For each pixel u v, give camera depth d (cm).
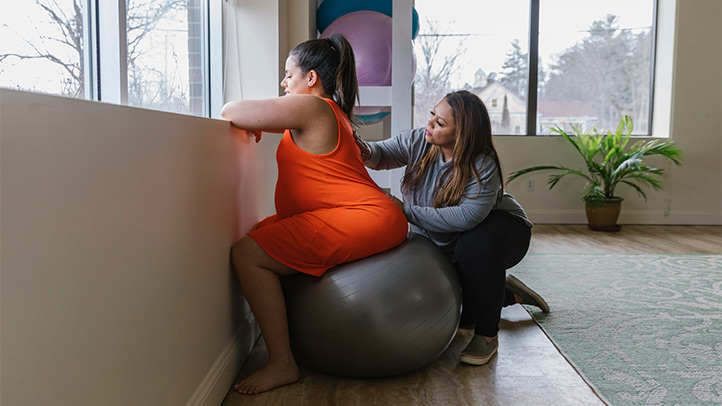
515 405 158
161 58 162
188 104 193
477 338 189
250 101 163
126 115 92
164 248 112
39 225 68
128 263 94
